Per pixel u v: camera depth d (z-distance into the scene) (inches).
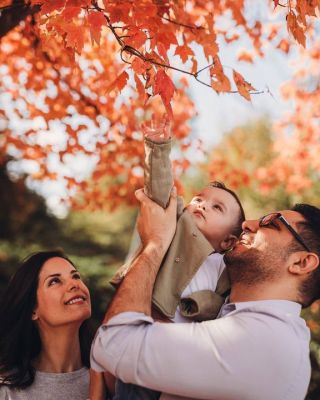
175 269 114.3
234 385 102.3
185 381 102.0
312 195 425.1
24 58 244.2
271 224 113.8
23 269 141.0
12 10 169.8
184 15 157.5
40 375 136.0
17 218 656.4
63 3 128.3
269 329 104.7
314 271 112.3
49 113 259.4
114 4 131.1
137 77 128.3
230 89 131.7
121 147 275.4
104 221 798.5
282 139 335.3
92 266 476.7
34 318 138.9
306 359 108.3
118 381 111.2
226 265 114.9
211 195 132.3
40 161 284.8
